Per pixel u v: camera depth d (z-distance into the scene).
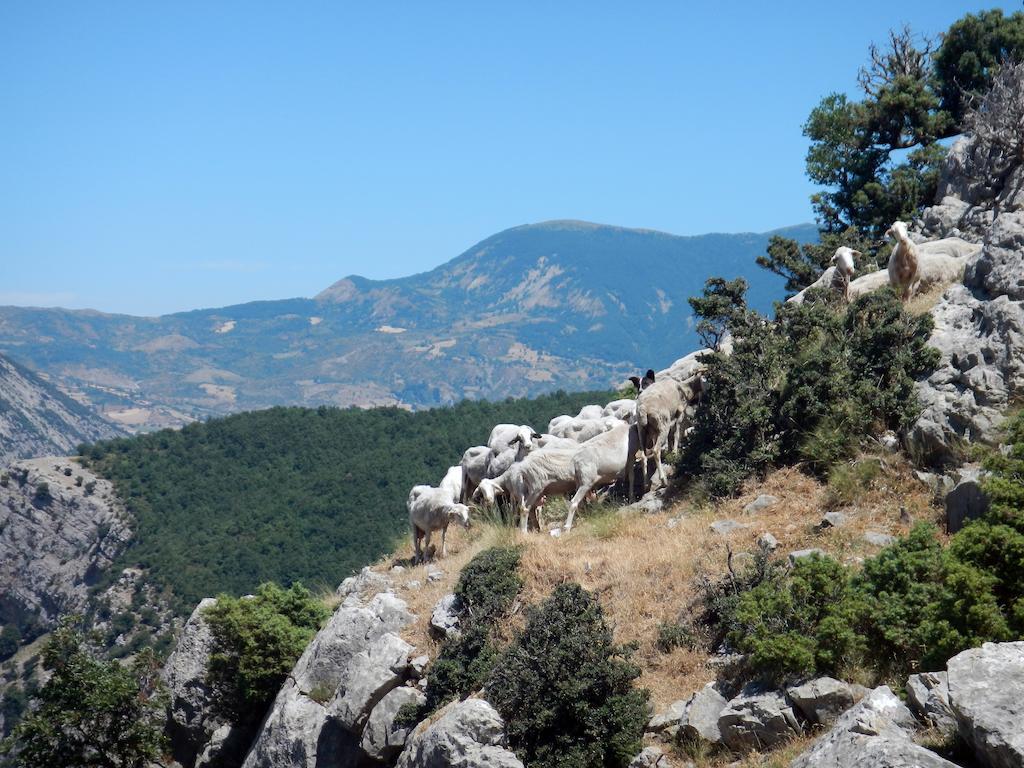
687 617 14.70
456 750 13.30
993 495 11.95
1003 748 8.92
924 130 34.78
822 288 21.80
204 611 22.28
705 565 15.53
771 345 19.59
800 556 14.02
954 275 21.59
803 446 17.53
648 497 19.77
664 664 14.12
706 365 20.58
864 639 11.87
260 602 22.64
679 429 20.78
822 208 36.81
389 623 18.20
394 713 15.95
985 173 26.67
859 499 15.76
